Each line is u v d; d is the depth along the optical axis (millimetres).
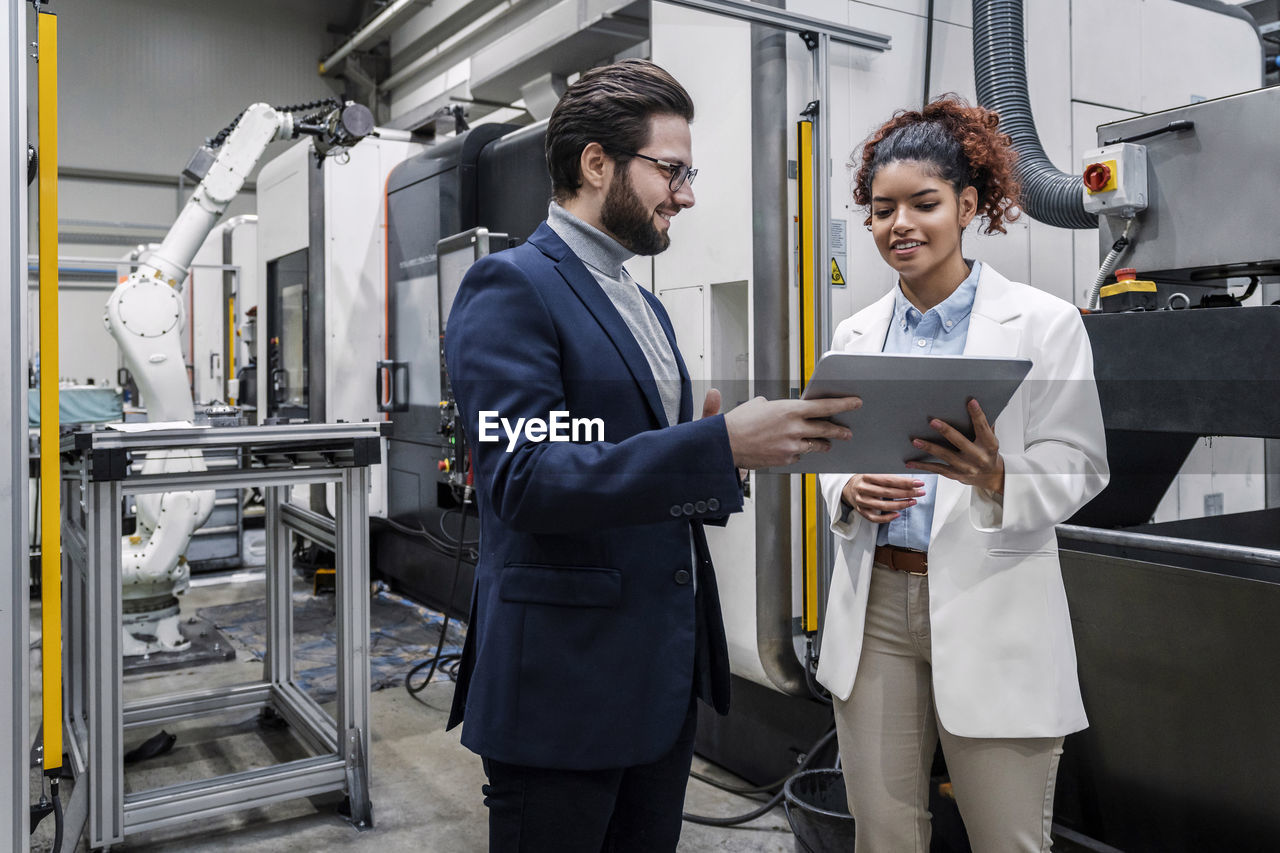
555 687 911
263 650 3449
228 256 5773
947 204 1174
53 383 1642
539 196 3072
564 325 904
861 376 867
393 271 3994
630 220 957
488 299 901
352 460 2139
